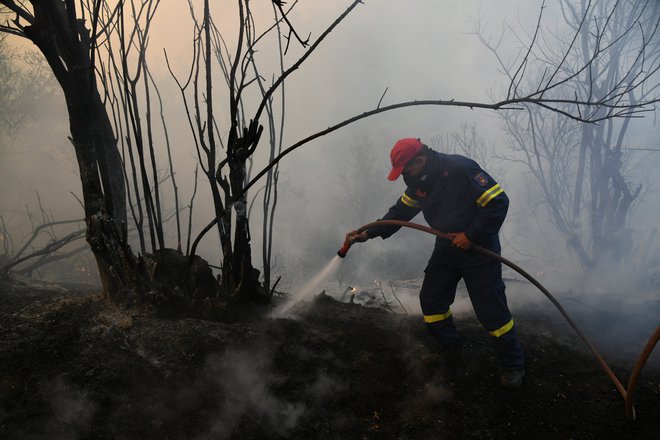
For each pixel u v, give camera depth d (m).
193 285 2.66
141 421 2.00
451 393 2.52
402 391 2.51
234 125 2.24
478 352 2.91
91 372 2.13
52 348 2.21
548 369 2.80
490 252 2.43
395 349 2.88
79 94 2.41
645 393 2.55
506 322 2.53
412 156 2.50
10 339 2.27
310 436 2.13
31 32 2.34
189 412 2.09
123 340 2.38
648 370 2.82
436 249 2.66
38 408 1.93
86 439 1.88
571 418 2.39
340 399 2.37
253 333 2.61
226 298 2.70
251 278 2.74
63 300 2.74
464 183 2.49
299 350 2.60
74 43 2.33
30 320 2.50
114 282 2.63
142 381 2.18
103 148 2.59
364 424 2.25
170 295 2.63
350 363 2.65
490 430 2.28
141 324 2.50
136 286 2.61
